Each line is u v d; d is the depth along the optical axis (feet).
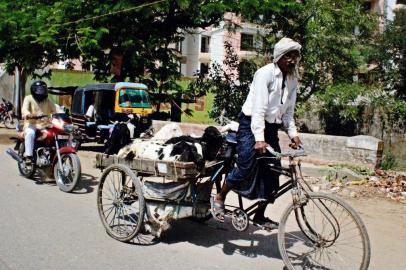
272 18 49.80
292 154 13.48
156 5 45.55
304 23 48.85
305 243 15.66
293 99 14.93
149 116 46.62
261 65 51.60
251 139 14.25
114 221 18.10
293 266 13.87
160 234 16.14
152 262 14.48
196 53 134.21
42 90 24.76
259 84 13.94
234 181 14.61
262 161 14.35
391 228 19.22
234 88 53.83
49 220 18.43
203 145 15.83
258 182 14.42
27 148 24.86
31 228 17.34
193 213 16.01
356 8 49.49
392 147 45.03
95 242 16.11
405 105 45.50
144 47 48.80
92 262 14.29
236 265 14.49
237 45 68.33
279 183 14.70
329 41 48.26
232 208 16.33
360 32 52.70
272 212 20.84
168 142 16.53
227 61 54.90
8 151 26.78
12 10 49.49
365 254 12.59
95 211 20.01
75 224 18.04
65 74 82.74
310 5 48.26
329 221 13.51
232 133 15.43
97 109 46.32
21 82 77.61
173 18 51.62
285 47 13.76
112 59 49.49
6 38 46.11
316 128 50.08
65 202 21.36
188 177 15.06
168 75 52.80
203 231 17.89
